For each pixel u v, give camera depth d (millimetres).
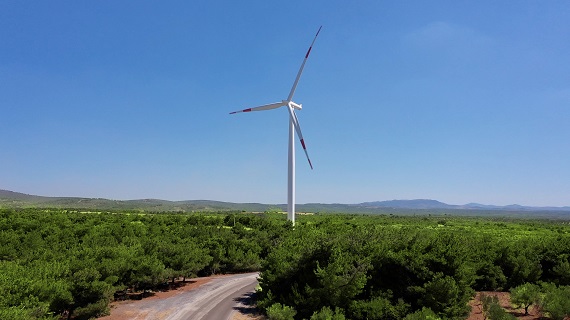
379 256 43812
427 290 40031
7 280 37875
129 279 53219
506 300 48375
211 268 71562
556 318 37719
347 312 40625
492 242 64000
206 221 129375
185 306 49031
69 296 40531
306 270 45406
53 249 63719
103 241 74125
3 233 79562
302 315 42219
